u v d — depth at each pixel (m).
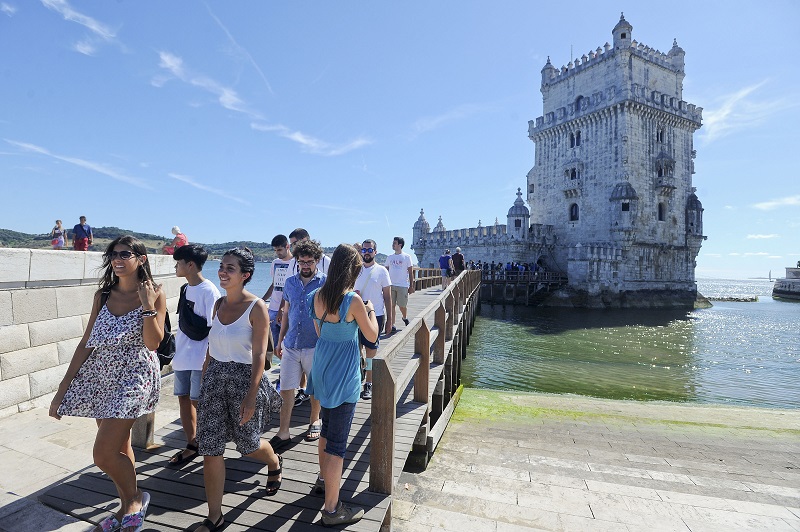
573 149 48.06
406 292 12.05
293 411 6.60
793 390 16.64
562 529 5.71
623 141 42.75
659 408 12.77
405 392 7.75
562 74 51.38
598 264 43.00
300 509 4.12
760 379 18.34
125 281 3.81
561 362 21.06
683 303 46.88
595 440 9.76
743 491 7.18
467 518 5.62
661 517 6.09
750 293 118.69
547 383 17.08
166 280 10.67
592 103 45.78
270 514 4.03
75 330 7.97
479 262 49.59
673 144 47.06
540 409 12.11
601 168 44.94
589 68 47.44
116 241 3.78
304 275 5.58
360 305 3.90
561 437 9.87
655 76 46.34
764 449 9.51
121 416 3.59
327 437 3.90
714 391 16.38
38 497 4.30
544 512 6.12
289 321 5.56
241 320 3.93
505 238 49.81
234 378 3.90
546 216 51.78
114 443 3.64
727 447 9.60
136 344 3.77
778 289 80.94
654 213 44.88
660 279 46.00
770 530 5.80
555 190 50.50
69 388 3.68
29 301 7.11
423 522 5.50
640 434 10.31
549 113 50.88
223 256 3.97
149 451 5.22
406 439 5.76
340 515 3.85
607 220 44.25
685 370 19.86
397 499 6.25
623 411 12.28
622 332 31.22
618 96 42.84
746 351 24.69
